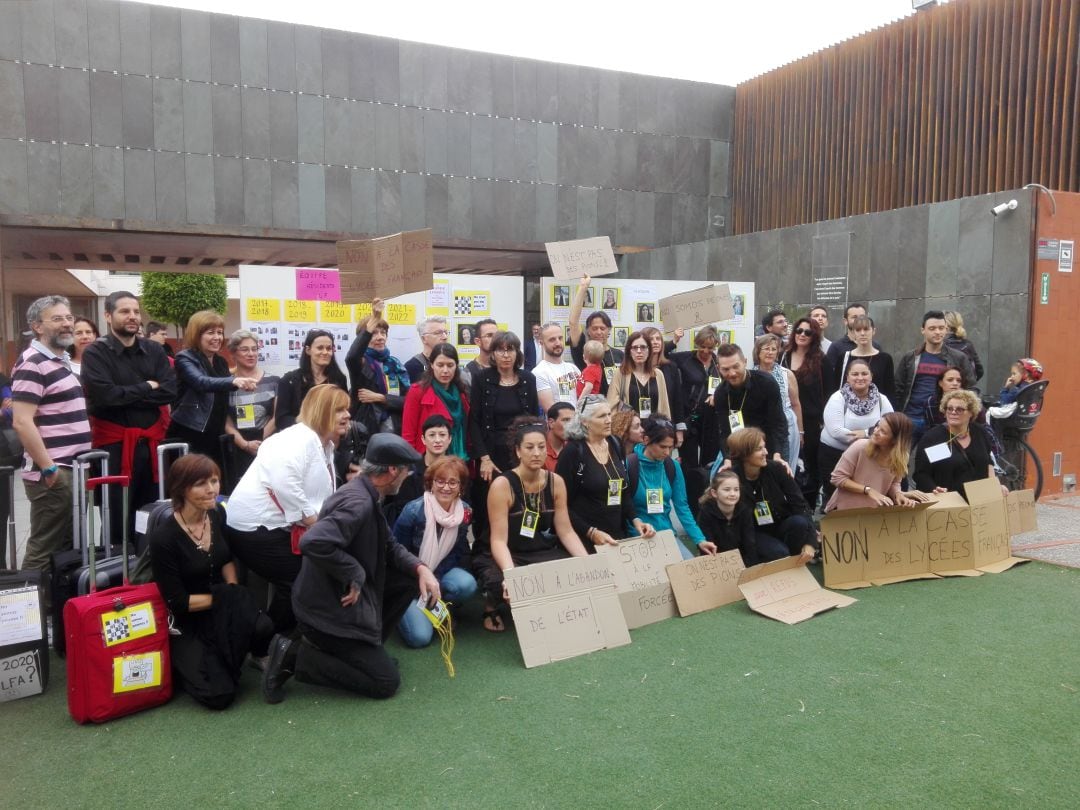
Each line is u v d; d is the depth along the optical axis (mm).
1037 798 2836
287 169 11516
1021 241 7668
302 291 6875
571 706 3611
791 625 4586
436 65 12273
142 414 4836
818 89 12430
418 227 12312
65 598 4125
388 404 5750
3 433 4879
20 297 22375
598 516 4996
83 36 10398
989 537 5715
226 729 3436
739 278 11344
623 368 6238
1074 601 4961
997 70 9766
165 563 3650
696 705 3596
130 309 4711
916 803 2809
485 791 2914
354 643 3680
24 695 3754
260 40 11273
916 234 8742
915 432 6586
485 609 4637
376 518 3795
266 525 4035
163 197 10883
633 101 13555
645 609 4684
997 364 7906
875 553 5375
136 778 3035
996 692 3689
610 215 13516
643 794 2881
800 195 12805
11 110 10117
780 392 6051
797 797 2852
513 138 12812
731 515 5262
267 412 5539
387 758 3164
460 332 7535
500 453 5500
